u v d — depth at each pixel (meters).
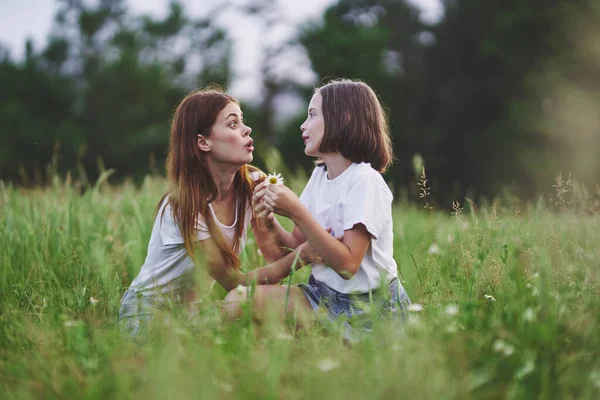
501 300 2.51
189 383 1.77
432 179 23.45
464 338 2.16
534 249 2.79
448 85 24.59
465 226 3.10
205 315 2.47
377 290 2.67
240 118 2.91
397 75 27.28
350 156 2.76
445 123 24.23
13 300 2.85
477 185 22.44
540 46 21.59
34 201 4.02
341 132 2.73
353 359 2.00
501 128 21.81
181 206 2.82
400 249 3.87
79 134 30.06
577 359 1.99
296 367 1.99
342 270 2.57
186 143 2.85
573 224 3.03
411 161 23.69
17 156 29.11
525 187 20.52
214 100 2.87
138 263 3.34
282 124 32.19
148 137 30.59
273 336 2.18
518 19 21.27
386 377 1.82
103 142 30.78
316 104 2.81
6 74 31.50
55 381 1.91
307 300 2.74
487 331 2.25
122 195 4.49
